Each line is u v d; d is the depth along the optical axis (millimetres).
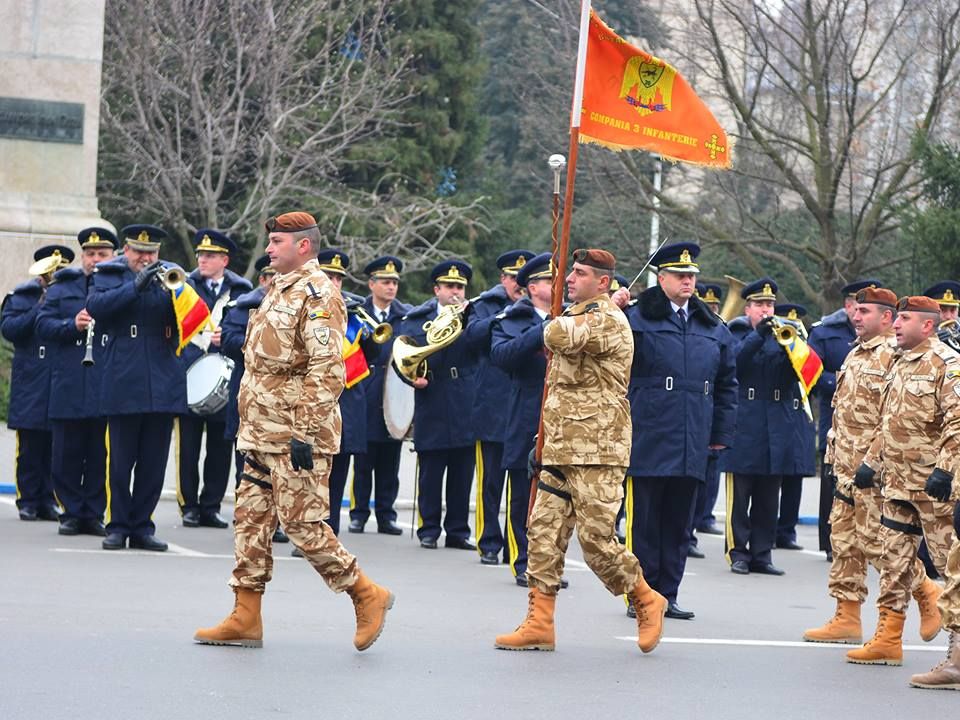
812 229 44469
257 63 43031
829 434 15133
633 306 15266
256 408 12172
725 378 15703
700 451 15109
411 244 51906
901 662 13492
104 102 43219
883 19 42438
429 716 10422
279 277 12312
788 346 20250
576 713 10750
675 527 15500
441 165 55562
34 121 33062
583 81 14219
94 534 19953
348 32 49656
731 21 42781
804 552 23406
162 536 20375
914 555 13539
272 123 43344
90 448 19781
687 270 15156
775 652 13797
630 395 15109
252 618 12570
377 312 22547
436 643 13305
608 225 48594
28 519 21266
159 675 11289
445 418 20844
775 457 20375
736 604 17172
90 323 18484
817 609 17031
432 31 54469
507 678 11867
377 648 12891
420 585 17125
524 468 17547
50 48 33188
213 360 21000
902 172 38250
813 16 38219
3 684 10766
